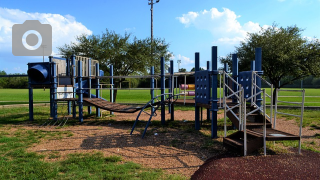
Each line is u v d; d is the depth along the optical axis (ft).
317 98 89.04
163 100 32.73
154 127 31.27
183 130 28.96
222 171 14.60
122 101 85.51
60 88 39.06
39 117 41.96
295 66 52.65
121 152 19.98
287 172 14.44
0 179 13.87
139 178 13.94
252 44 57.52
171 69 33.81
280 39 53.88
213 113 24.40
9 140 24.26
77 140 24.48
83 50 63.26
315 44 52.95
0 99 103.35
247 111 23.95
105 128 31.37
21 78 274.16
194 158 18.31
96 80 44.62
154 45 66.69
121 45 62.54
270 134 18.79
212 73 24.26
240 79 28.02
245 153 17.65
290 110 47.83
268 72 56.75
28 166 15.99
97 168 15.53
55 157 18.51
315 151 19.25
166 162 17.39
